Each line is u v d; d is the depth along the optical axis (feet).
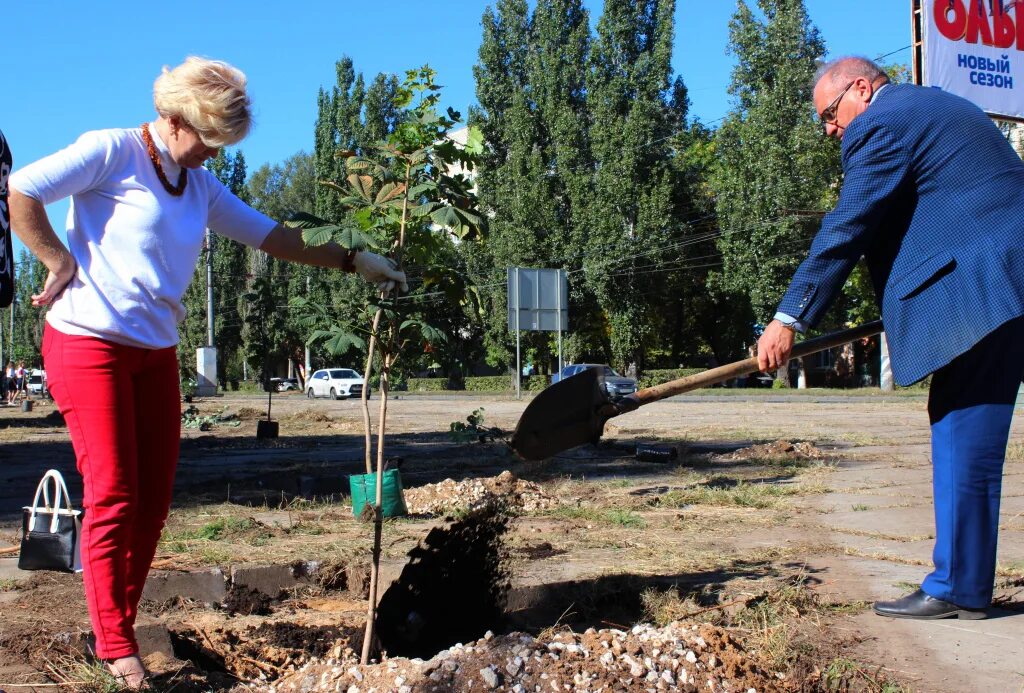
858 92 12.38
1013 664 10.43
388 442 47.44
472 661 9.61
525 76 142.72
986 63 40.32
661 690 9.34
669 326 168.66
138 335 9.68
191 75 9.52
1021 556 15.97
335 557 16.48
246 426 66.03
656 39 134.10
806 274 11.93
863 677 10.00
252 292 54.90
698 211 149.07
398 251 11.34
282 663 11.70
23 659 10.43
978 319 11.10
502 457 35.91
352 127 156.76
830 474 28.66
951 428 12.02
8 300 11.97
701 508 22.40
